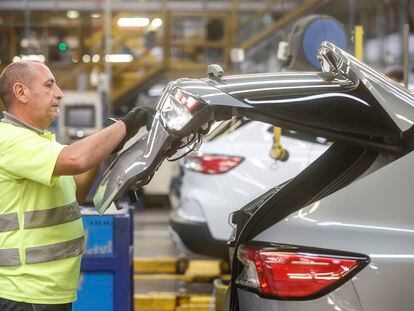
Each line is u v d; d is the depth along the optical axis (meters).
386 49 15.64
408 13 13.56
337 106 3.12
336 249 2.99
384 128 3.11
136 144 3.43
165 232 11.92
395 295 2.94
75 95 14.38
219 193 7.37
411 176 3.08
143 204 15.26
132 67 17.30
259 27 17.69
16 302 3.56
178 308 6.99
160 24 16.64
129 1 17.61
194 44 17.14
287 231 3.07
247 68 17.14
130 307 5.47
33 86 3.67
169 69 16.94
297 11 13.30
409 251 2.97
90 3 17.84
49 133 3.78
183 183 7.80
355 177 3.13
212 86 3.19
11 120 3.68
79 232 3.78
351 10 11.91
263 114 3.10
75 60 18.19
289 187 3.23
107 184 3.37
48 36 18.50
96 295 5.16
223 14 17.16
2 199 3.59
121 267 5.15
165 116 3.22
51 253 3.62
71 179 3.86
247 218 3.37
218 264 8.73
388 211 3.05
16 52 17.92
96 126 14.35
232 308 3.25
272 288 3.01
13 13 18.16
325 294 2.96
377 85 3.17
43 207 3.62
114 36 17.42
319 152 7.26
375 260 2.95
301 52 6.41
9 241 3.58
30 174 3.49
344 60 3.27
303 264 2.99
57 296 3.63
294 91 3.16
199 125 3.14
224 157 7.39
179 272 8.82
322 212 3.08
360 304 2.94
